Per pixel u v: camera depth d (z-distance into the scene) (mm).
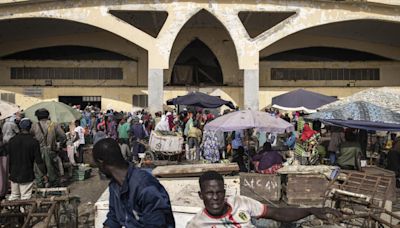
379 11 22156
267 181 9836
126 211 3391
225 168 7117
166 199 3385
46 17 21031
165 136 14367
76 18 21078
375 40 27156
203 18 23906
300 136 14109
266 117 10867
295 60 27078
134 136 14820
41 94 24500
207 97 18109
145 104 24812
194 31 26125
